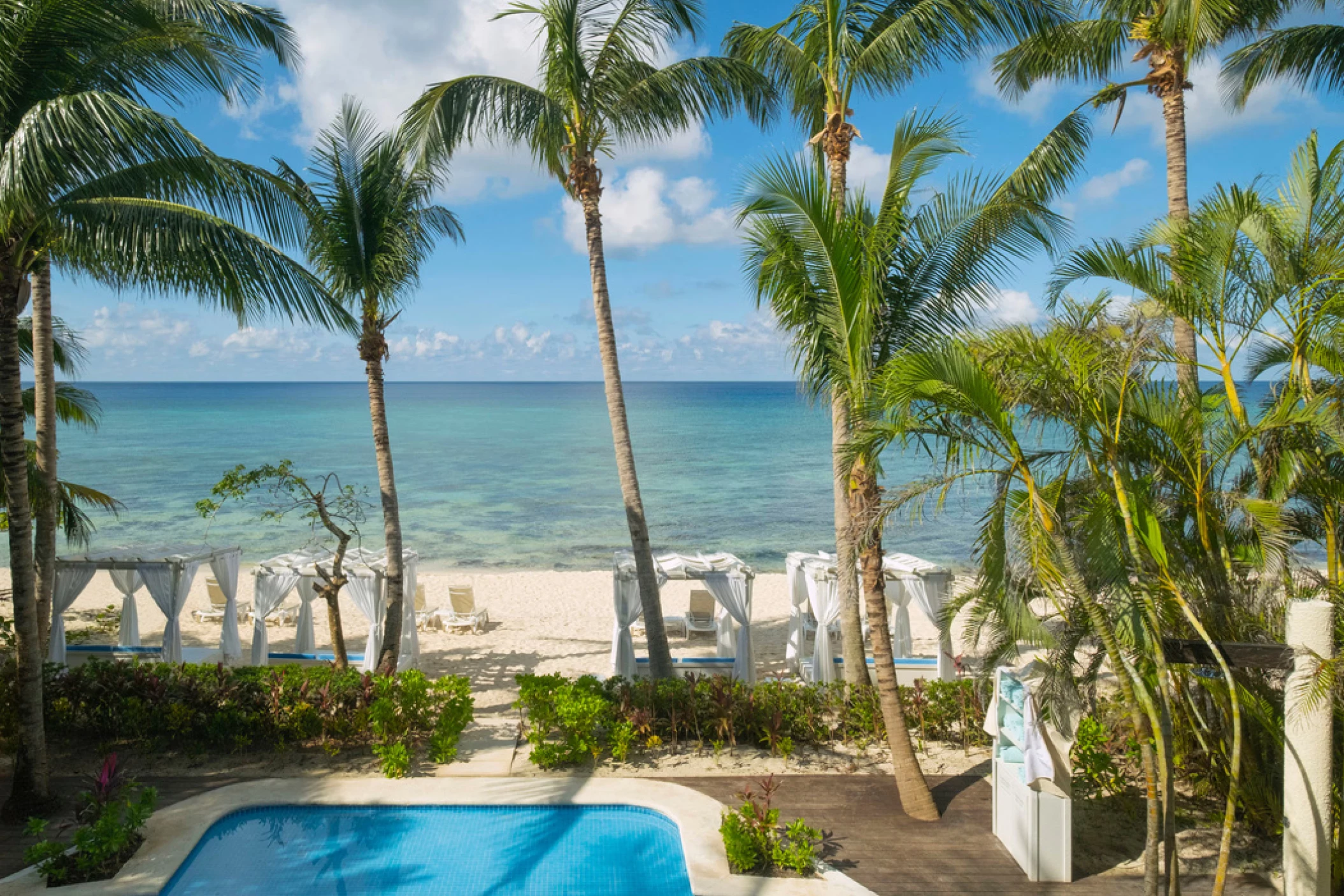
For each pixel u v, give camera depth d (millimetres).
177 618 13227
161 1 9242
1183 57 10352
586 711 9062
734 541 28344
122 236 6695
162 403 127562
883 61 10359
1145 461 6965
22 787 7656
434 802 8211
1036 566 6148
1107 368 6426
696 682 10352
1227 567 7008
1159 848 7348
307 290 7496
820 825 7820
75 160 6191
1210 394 7738
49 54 6750
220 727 9344
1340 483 6652
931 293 8008
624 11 10727
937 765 9227
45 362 11406
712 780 8828
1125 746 8914
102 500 13750
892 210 7898
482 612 16719
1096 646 7781
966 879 6891
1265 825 7430
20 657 7641
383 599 13602
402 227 11766
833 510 34312
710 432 74312
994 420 6105
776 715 9578
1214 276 6625
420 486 40656
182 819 7672
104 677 9688
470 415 101375
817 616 13141
